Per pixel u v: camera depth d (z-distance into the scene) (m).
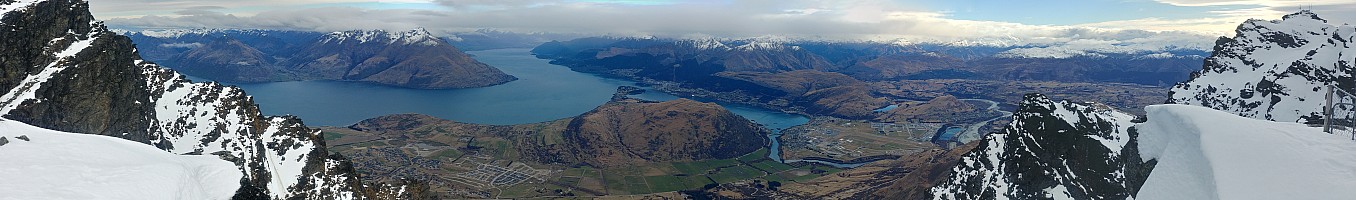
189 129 123.19
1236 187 93.69
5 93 104.19
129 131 115.62
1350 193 84.31
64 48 114.06
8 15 108.56
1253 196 90.38
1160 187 112.69
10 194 62.09
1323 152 97.25
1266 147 100.75
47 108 104.75
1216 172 99.44
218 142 121.75
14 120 95.88
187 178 80.00
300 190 125.69
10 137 76.75
